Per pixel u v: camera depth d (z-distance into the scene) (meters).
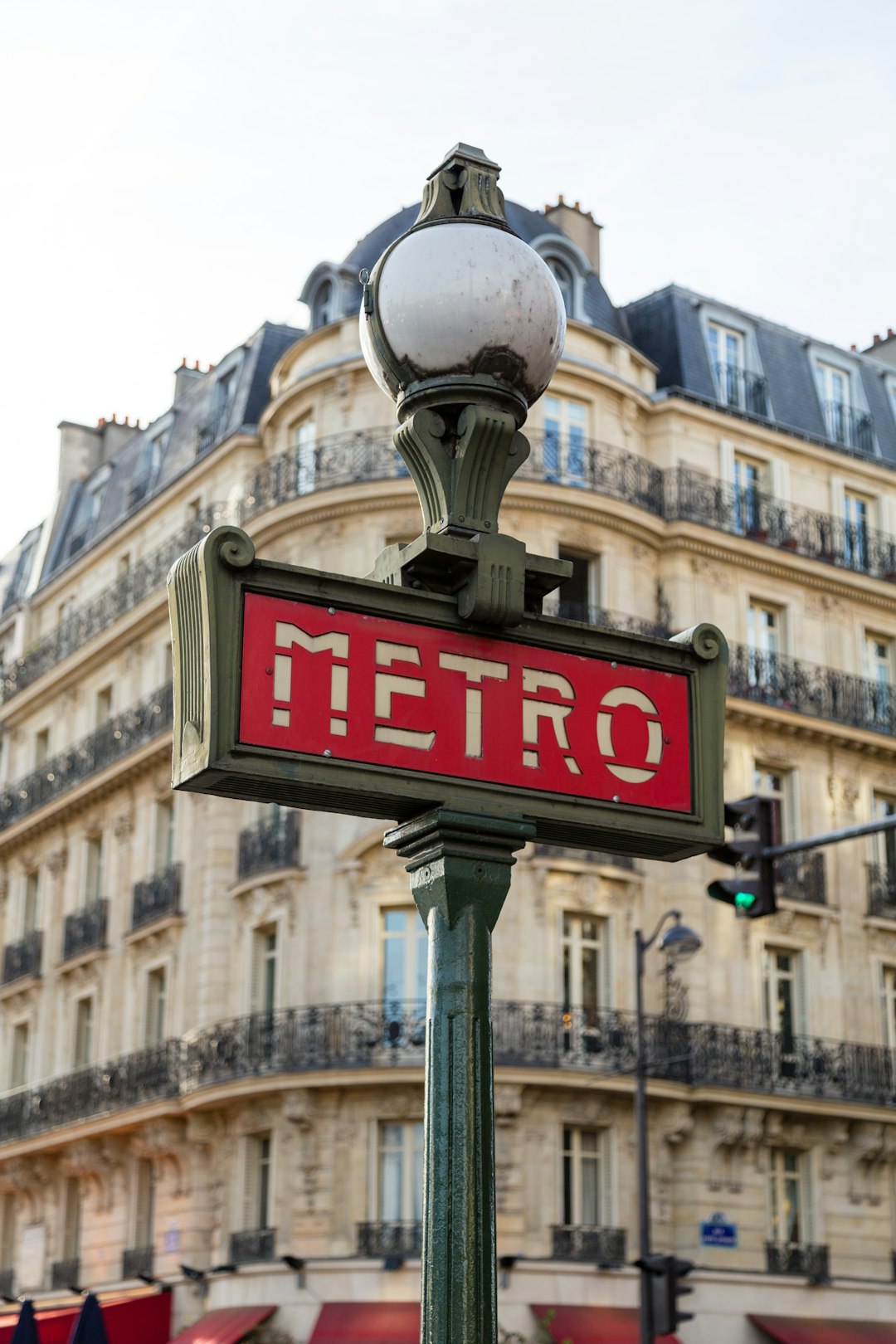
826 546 39.41
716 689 5.07
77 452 51.28
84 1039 42.22
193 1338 33.19
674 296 40.34
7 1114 43.16
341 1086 32.44
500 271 4.84
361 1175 32.34
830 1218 35.50
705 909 35.12
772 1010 36.12
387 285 4.90
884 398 43.62
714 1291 33.41
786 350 41.81
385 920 33.59
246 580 4.45
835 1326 34.38
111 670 43.41
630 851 4.99
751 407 40.25
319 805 4.60
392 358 4.91
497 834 4.60
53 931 43.94
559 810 4.72
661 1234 33.28
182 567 4.50
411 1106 32.34
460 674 4.68
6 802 46.81
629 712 4.91
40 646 46.88
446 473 4.86
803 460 40.03
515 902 33.25
